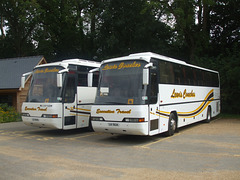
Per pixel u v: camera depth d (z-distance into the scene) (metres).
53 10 37.69
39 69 13.55
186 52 32.66
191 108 14.84
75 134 13.62
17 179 6.21
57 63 13.20
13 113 20.00
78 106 13.36
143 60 10.73
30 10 32.88
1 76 24.92
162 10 26.48
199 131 13.98
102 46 33.31
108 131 10.64
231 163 7.45
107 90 10.91
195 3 25.23
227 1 27.16
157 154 8.72
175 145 10.25
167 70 12.28
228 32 29.72
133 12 30.80
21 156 8.53
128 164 7.47
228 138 11.60
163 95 11.62
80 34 37.28
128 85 10.53
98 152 9.12
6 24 43.53
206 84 17.69
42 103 12.48
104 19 31.34
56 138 12.31
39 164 7.52
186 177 6.23
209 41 28.69
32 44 44.97
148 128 10.27
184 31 27.77
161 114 11.37
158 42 31.31
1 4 39.22
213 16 30.53
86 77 14.16
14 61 27.62
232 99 22.33
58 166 7.29
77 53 40.34
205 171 6.70
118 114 10.30
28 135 13.25
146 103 10.23
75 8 34.81
